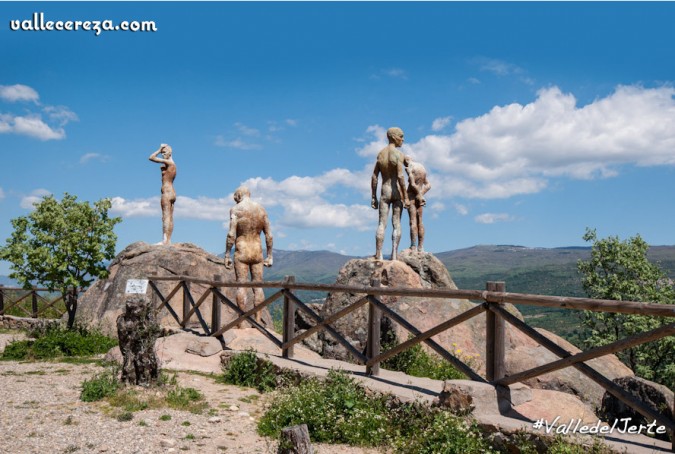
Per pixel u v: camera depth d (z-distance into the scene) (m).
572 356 5.51
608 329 25.72
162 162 16.39
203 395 7.91
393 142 13.45
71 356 11.23
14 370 9.39
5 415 6.38
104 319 14.34
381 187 13.43
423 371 9.66
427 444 5.66
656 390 6.09
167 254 15.69
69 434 5.80
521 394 6.39
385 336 11.07
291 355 9.43
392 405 6.73
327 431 6.34
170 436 5.95
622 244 25.58
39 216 13.37
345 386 7.09
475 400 5.96
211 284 11.32
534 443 5.30
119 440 5.70
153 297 14.68
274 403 7.04
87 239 13.73
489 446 5.52
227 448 5.73
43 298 17.12
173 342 10.66
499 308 6.25
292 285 9.45
